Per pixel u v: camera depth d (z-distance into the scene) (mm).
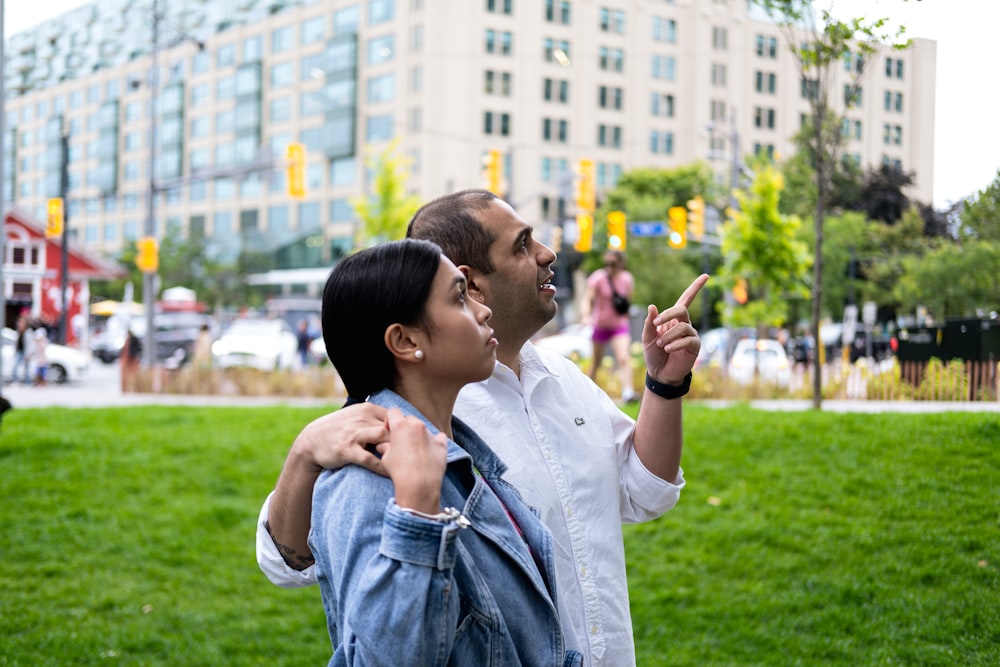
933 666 3920
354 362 1658
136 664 4469
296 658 4512
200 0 76438
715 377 13750
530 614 1592
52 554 6059
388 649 1369
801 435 7309
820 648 4227
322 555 1549
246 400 15695
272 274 54406
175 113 76500
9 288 35188
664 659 4250
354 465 1517
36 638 4723
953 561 4832
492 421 2014
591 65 61562
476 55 60625
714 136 57188
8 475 7777
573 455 2078
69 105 73500
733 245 17922
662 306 43719
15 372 22594
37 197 59062
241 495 7414
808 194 17531
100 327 46406
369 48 65312
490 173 20844
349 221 66938
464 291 1651
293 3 70375
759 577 5152
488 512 1603
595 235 50562
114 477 7738
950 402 9852
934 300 8961
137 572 5844
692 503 6328
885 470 6293
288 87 70750
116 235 74750
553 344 25406
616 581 2037
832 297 18641
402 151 62875
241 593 5547
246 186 73688
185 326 35406
